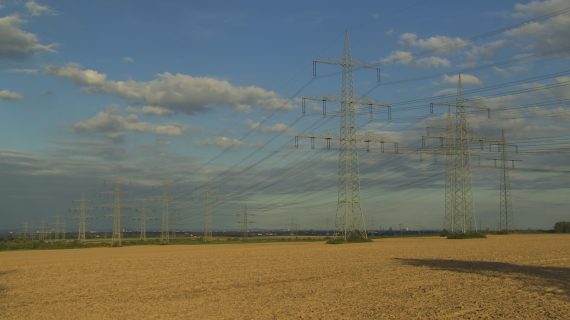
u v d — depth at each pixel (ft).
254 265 177.68
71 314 84.99
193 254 266.77
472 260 170.81
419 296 92.63
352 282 116.67
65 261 230.68
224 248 343.46
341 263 172.76
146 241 572.92
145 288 118.73
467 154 370.94
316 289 106.22
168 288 117.29
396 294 95.86
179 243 505.25
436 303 84.64
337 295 96.58
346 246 297.94
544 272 129.49
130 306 91.61
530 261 162.81
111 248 414.00
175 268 175.32
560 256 181.37
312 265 168.66
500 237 387.14
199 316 79.36
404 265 157.07
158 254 277.85
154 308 88.28
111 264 204.74
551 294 92.79
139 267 184.34
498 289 99.60
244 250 298.76
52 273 167.12
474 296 91.25
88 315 83.51
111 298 103.24
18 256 291.99
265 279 130.11
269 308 84.43
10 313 87.40
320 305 85.66
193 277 141.08
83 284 131.44
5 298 107.55
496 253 202.08
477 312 76.48
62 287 125.49
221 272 153.89
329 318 74.28
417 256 197.16
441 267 146.92
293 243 428.97
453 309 79.00
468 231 378.73
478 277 119.55
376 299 90.33
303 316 76.43
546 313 75.10
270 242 489.67
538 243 282.36
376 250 247.70
